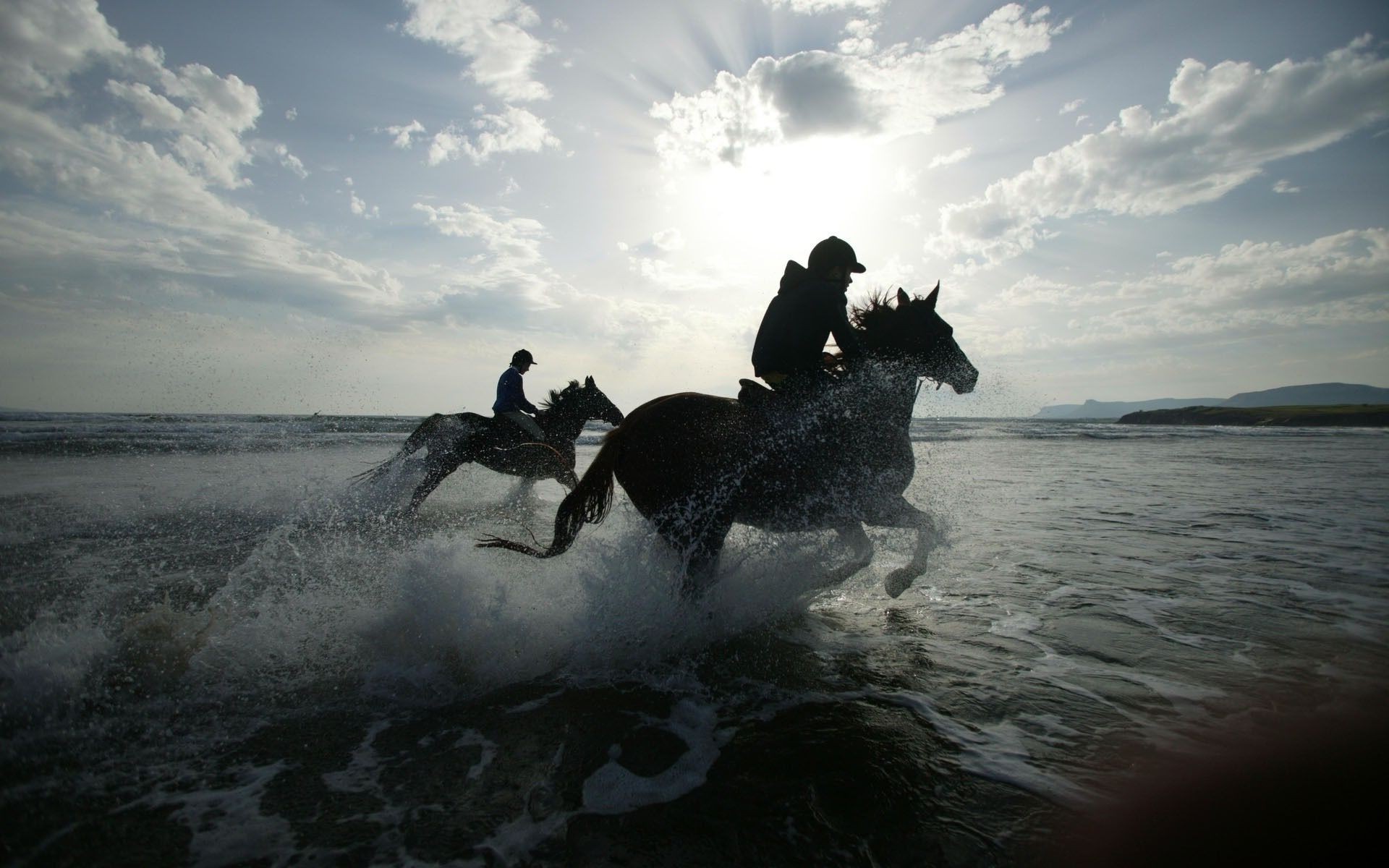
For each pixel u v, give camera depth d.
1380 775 2.50
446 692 3.28
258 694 3.19
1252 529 7.35
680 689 3.34
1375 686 3.26
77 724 2.81
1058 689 3.29
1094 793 2.42
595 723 2.98
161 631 3.43
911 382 4.35
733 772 2.58
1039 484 11.71
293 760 2.65
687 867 2.04
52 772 2.48
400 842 2.15
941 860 2.07
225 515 7.73
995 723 2.96
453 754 2.72
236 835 2.16
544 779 2.54
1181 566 5.71
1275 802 2.34
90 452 15.38
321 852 2.09
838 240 4.29
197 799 2.36
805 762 2.64
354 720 3.00
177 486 9.70
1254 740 2.78
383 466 7.95
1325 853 2.07
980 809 2.33
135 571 5.16
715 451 3.77
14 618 3.97
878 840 2.17
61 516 7.45
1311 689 3.25
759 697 3.24
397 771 2.58
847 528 4.16
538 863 2.05
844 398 4.07
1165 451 21.14
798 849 2.12
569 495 3.87
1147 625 4.21
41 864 1.98
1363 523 7.64
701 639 3.91
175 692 3.15
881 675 3.49
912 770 2.58
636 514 4.63
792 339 4.08
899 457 4.19
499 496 10.08
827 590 4.99
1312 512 8.41
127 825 2.19
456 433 7.85
